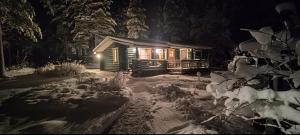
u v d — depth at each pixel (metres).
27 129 5.47
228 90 6.93
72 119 6.18
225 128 5.67
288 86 6.62
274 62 6.81
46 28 37.19
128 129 5.60
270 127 5.88
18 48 34.12
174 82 14.00
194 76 18.52
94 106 7.61
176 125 5.89
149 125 5.89
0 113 6.97
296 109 6.00
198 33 37.00
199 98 9.09
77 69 19.06
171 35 39.62
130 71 19.98
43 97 9.28
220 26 36.66
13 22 17.70
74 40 30.36
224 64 28.58
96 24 30.17
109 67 22.81
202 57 31.05
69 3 31.61
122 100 8.52
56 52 37.19
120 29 42.28
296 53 6.42
